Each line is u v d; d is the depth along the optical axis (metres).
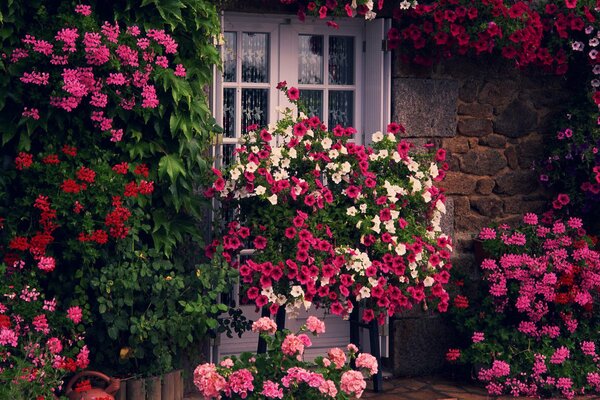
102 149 6.76
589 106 8.46
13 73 6.52
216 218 7.36
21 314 6.31
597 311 8.13
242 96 7.98
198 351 7.45
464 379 8.09
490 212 8.48
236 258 7.63
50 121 6.64
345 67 8.24
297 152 7.27
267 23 7.96
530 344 7.83
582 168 8.39
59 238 6.68
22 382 5.88
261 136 7.18
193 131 7.05
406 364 8.12
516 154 8.54
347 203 7.38
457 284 8.12
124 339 6.82
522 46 8.13
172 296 6.77
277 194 7.12
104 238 6.41
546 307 7.81
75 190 6.39
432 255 7.40
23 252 6.58
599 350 8.02
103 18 6.77
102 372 6.75
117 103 6.66
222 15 7.49
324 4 7.69
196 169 7.20
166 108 6.85
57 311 6.58
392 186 7.33
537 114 8.58
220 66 7.16
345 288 7.12
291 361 5.88
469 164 8.38
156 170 6.91
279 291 7.12
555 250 7.91
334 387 5.61
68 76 6.36
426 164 7.82
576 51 8.55
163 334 6.76
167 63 6.75
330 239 7.26
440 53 8.07
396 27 8.07
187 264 7.36
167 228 6.93
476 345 7.75
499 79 8.44
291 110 7.36
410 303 7.43
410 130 8.14
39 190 6.52
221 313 7.74
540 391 7.70
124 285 6.50
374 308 7.46
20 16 6.57
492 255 8.15
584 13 8.23
